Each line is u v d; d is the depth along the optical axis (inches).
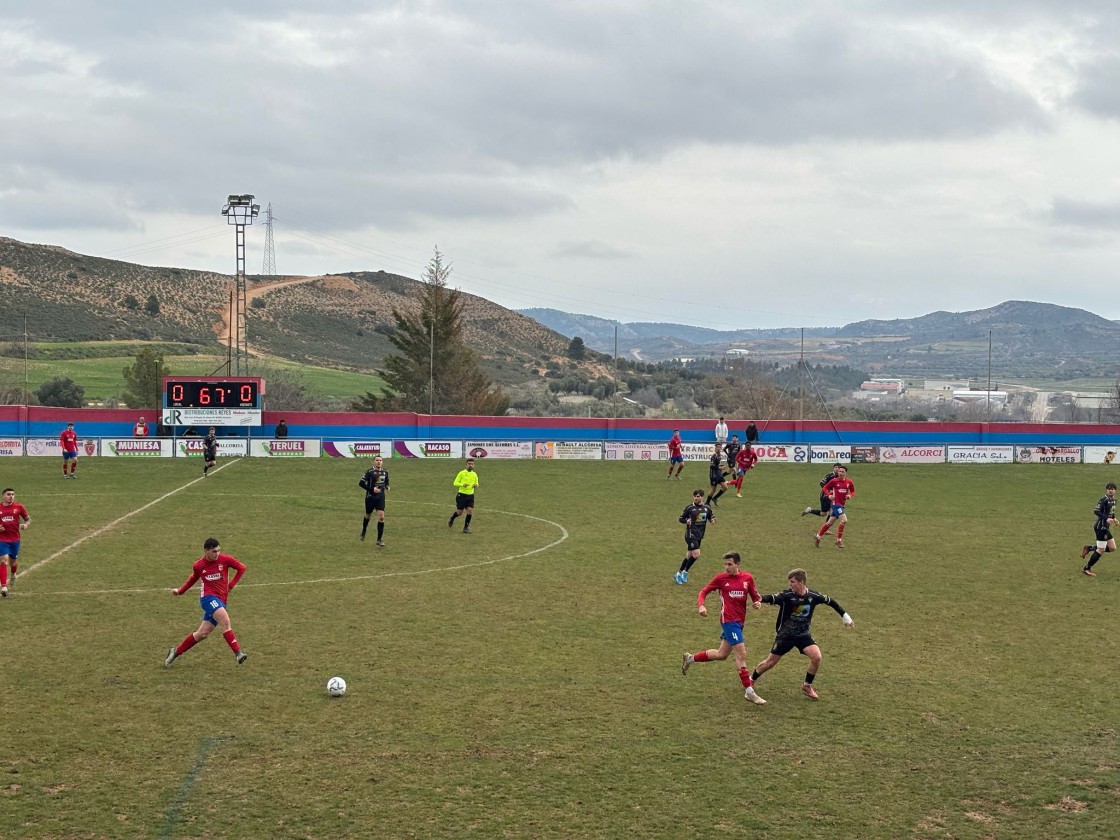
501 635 806.5
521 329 7869.1
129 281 6850.4
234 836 454.0
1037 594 997.8
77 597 904.9
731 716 626.5
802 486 1921.8
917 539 1320.1
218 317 6737.2
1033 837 471.5
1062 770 551.2
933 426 2741.1
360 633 804.6
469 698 649.0
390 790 506.0
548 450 2337.6
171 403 2319.1
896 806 501.7
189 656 732.7
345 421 2509.8
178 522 1328.7
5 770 520.1
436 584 994.1
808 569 1107.3
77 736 569.6
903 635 831.1
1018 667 743.1
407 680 684.1
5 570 908.6
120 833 454.0
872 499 1742.1
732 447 1877.5
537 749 564.7
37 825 459.5
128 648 748.0
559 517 1454.2
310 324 7042.3
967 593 996.6
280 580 997.8
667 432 2659.9
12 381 3801.7
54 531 1241.4
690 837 462.3
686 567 1019.3
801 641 660.1
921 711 642.2
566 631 823.7
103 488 1664.6
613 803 496.4
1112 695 680.4
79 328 5718.5
